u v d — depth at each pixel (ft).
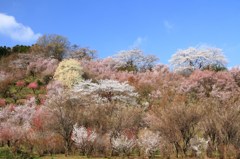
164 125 53.42
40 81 126.93
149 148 52.16
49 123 58.95
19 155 53.06
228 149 50.16
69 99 70.85
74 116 60.13
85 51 174.40
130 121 61.16
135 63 149.79
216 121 52.01
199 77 106.32
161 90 99.45
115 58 150.61
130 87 91.66
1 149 55.21
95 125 61.36
